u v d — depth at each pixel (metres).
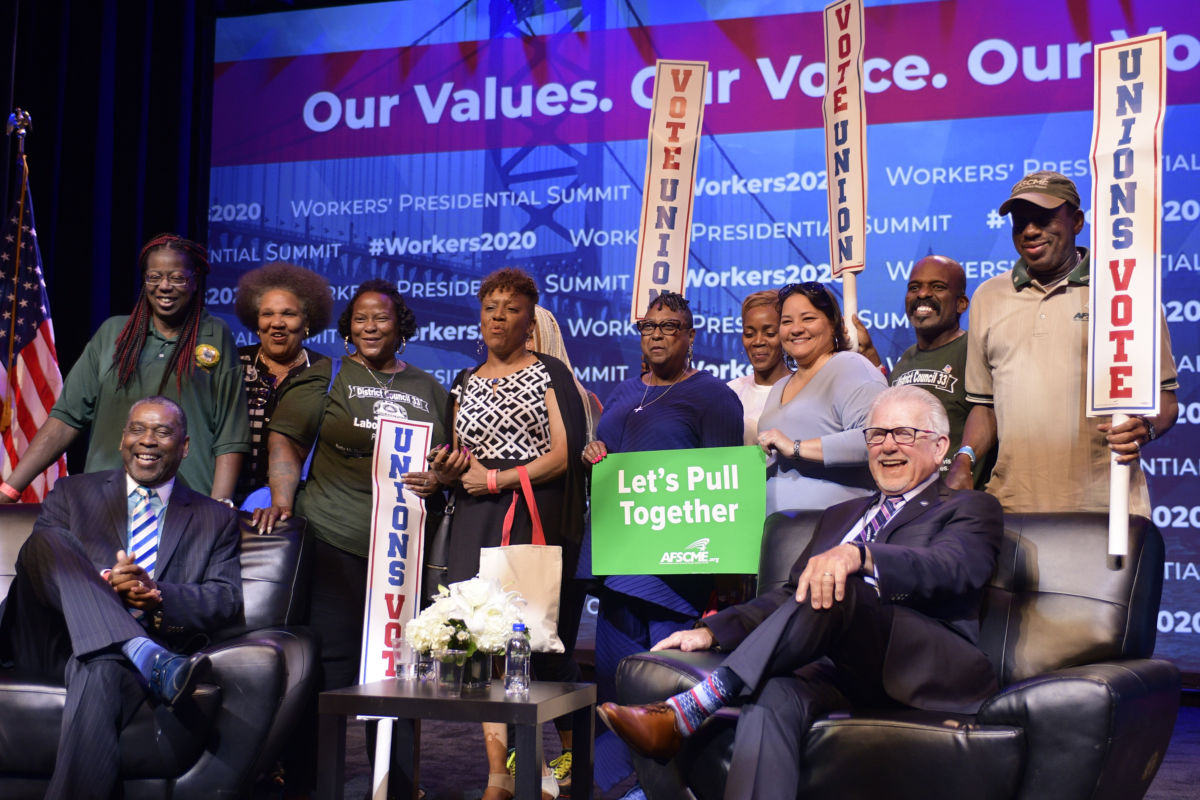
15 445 4.93
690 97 3.97
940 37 5.74
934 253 5.70
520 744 2.51
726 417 3.40
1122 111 2.91
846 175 3.76
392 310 3.49
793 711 2.48
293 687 2.93
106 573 2.93
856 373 3.26
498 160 6.27
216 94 6.59
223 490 3.55
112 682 2.75
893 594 2.53
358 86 6.46
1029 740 2.33
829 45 3.85
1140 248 2.83
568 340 6.10
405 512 3.30
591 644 6.00
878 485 2.88
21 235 5.11
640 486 3.24
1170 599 5.34
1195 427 5.33
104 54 6.19
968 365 3.56
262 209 6.50
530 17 6.29
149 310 3.65
